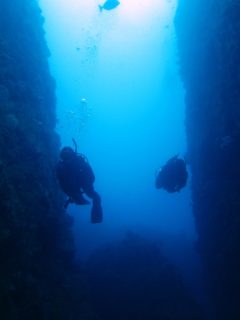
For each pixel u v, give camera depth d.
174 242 19.98
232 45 8.26
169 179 7.08
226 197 9.23
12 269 5.23
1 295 4.62
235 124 8.75
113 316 9.70
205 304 12.24
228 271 9.05
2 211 5.37
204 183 11.05
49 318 5.62
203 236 11.57
